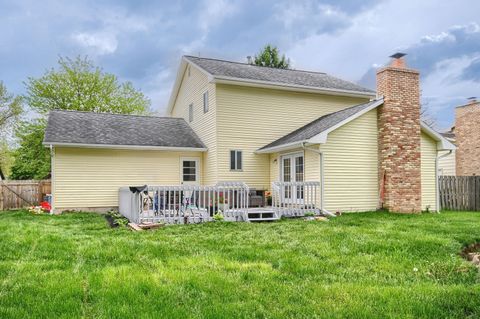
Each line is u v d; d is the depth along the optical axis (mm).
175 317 3779
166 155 17469
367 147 14523
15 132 29750
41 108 28922
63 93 29000
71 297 4371
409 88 14609
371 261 6223
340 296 4418
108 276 5164
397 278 5281
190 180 17906
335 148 14000
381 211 14133
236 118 17000
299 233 8984
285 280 5156
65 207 15734
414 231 9086
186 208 12695
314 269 5691
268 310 4012
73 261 6199
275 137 17641
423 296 4363
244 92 17219
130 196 12336
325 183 13758
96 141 15844
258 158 17328
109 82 30938
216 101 16703
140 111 32406
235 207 13828
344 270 5668
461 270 5574
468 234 8703
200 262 6047
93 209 16109
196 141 18141
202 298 4359
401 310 3975
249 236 8703
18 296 4391
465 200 17047
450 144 15383
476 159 22125
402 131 14359
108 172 16438
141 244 7594
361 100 19422
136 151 16938
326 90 18000
